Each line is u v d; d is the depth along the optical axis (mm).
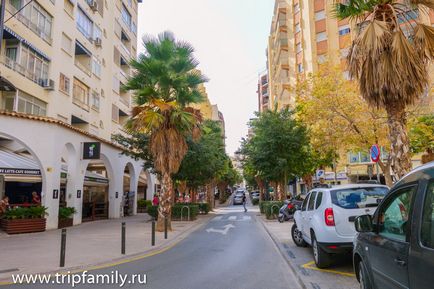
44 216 17703
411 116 16062
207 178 29359
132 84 18094
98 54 33062
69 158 21062
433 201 3199
